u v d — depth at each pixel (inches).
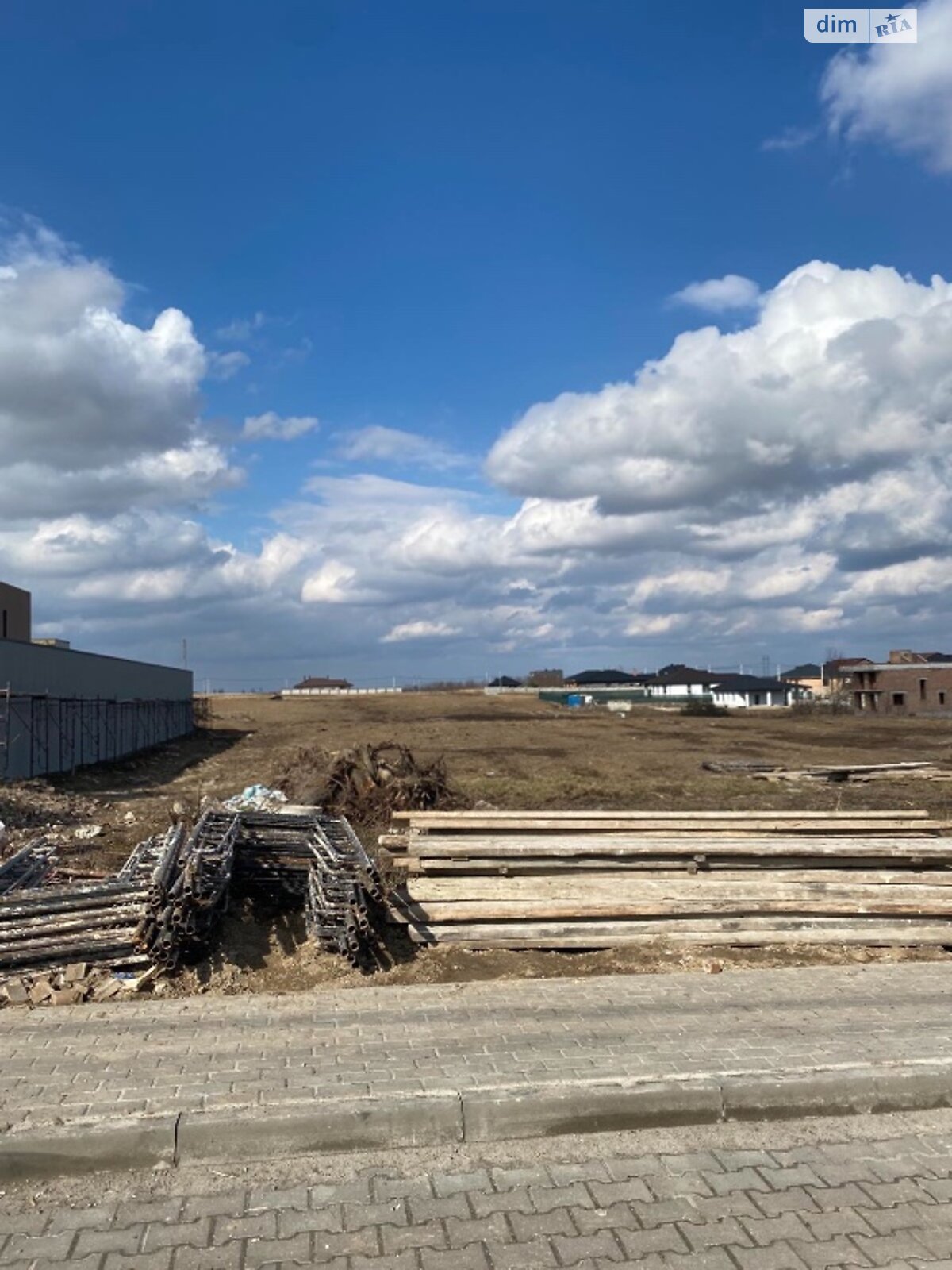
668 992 238.8
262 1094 171.0
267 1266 128.3
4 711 873.5
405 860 297.0
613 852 302.0
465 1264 129.3
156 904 245.1
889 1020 217.9
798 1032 208.4
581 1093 171.0
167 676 1872.5
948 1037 205.6
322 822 350.9
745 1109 175.3
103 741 1245.1
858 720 2677.2
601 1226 139.0
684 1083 175.8
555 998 233.1
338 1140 161.9
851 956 281.9
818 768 1104.2
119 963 245.8
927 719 2701.8
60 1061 188.4
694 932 287.3
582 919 287.4
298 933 290.4
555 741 1833.2
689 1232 137.6
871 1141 167.2
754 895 293.4
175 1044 199.2
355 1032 207.0
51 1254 130.6
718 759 1363.2
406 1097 168.7
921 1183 152.6
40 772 967.6
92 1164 153.9
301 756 701.9
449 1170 155.3
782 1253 132.8
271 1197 146.6
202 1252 131.6
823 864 312.2
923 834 347.3
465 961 269.3
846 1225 140.3
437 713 3129.9
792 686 4237.2
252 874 321.4
